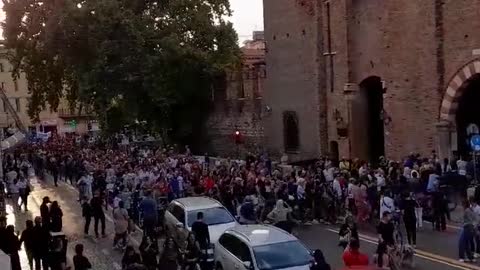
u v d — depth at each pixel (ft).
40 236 60.44
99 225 92.99
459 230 76.74
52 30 158.40
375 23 116.26
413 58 108.37
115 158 133.49
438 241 71.77
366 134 124.26
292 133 140.67
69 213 104.53
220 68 161.79
